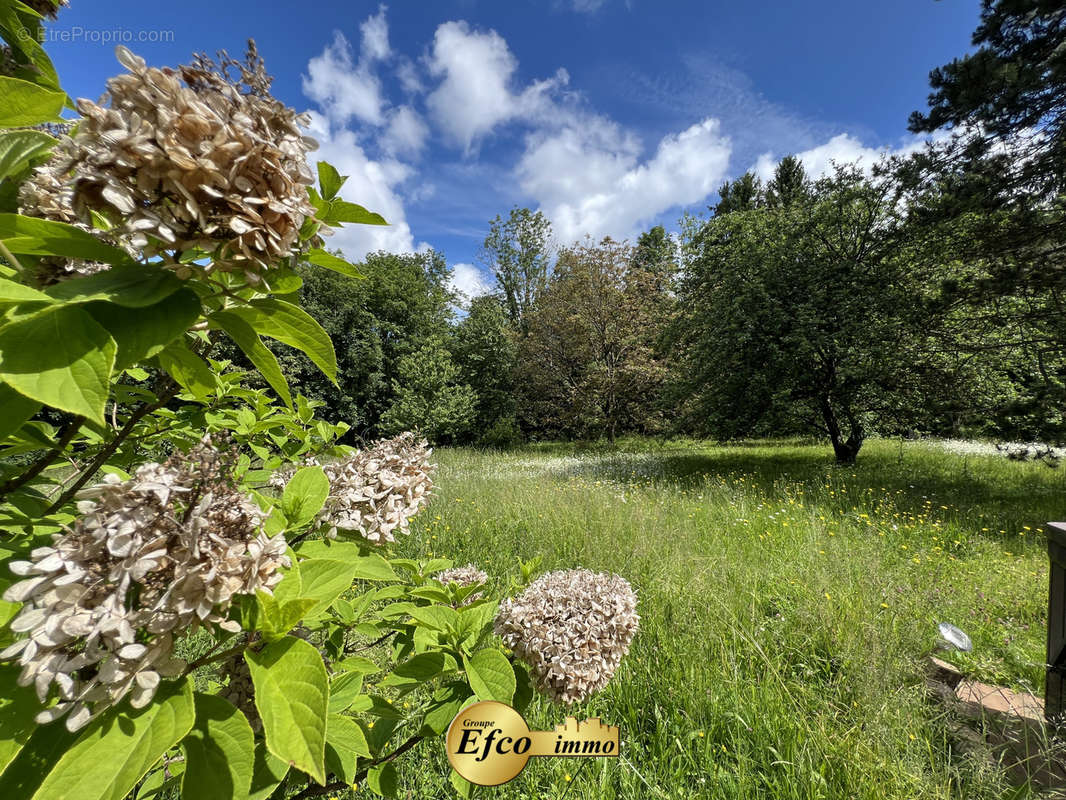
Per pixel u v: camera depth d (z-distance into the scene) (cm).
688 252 1288
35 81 100
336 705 101
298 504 102
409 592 136
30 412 52
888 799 171
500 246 2434
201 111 56
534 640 119
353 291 1683
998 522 529
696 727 212
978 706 237
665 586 337
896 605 306
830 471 860
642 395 1681
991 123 650
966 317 797
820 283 963
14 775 54
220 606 61
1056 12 598
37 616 50
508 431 1803
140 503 57
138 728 54
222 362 162
